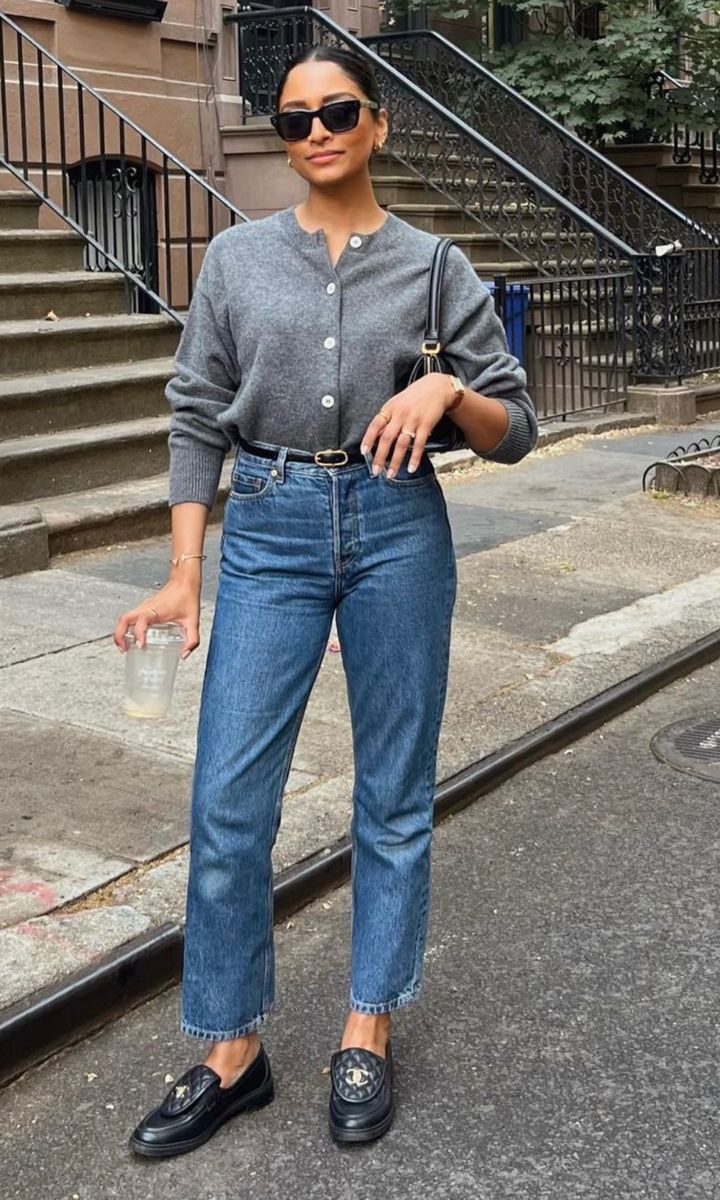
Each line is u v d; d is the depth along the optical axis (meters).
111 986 3.05
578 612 5.91
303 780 4.11
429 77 13.28
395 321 2.44
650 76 14.73
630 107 14.47
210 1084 2.63
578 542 7.14
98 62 10.60
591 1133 2.67
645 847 3.96
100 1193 2.50
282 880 3.51
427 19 14.45
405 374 2.49
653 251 11.23
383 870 2.67
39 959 3.05
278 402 2.47
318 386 2.45
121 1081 2.84
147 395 7.89
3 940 3.12
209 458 2.61
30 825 3.74
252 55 11.80
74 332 7.86
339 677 5.06
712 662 5.62
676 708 5.11
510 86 13.98
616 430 10.62
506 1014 3.09
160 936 3.18
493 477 8.86
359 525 2.51
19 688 4.81
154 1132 2.59
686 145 15.38
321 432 2.48
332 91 2.39
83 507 6.75
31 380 7.47
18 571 6.25
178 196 11.34
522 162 13.26
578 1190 2.50
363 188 2.47
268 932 2.64
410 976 2.71
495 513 7.82
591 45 14.09
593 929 3.48
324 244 2.45
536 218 11.59
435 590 2.58
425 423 2.32
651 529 7.46
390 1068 2.74
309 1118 2.72
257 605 2.54
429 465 2.58
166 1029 3.04
